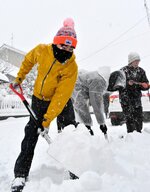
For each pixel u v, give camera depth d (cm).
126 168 314
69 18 327
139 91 529
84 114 488
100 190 268
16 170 317
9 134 699
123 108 525
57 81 328
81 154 311
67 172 343
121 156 346
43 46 336
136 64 525
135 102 525
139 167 323
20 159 321
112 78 497
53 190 281
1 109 1845
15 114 1902
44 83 331
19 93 343
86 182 272
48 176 338
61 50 317
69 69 324
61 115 397
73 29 321
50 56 322
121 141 414
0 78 1872
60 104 324
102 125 475
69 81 325
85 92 487
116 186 275
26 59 353
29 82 2602
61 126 403
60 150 317
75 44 319
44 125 321
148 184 279
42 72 329
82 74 492
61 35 315
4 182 335
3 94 1883
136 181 288
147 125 722
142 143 413
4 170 385
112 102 778
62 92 325
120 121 773
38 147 506
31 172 355
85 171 304
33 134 331
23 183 307
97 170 306
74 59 330
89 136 326
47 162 399
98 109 473
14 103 1933
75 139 320
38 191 288
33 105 348
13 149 515
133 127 525
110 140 459
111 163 310
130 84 509
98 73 476
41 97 343
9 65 2998
